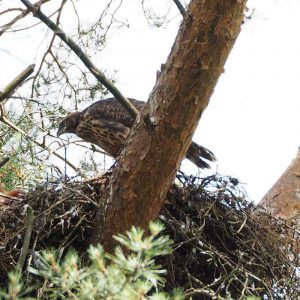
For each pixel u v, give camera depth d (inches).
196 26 386.6
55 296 283.7
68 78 526.9
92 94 535.5
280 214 518.3
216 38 385.4
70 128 558.3
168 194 441.7
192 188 446.6
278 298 438.9
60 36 430.3
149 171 395.9
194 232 432.5
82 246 427.5
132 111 432.8
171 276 425.1
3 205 449.4
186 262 429.7
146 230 403.2
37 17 433.1
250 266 437.7
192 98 388.5
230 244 444.1
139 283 271.7
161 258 426.9
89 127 548.4
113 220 402.6
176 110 389.7
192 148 506.9
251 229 448.5
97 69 430.3
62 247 409.7
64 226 425.7
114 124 542.3
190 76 386.9
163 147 392.8
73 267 283.7
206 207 443.5
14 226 426.6
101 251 285.9
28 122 515.8
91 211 430.6
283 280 440.1
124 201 400.2
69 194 429.1
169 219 434.9
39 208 430.6
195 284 430.9
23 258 336.2
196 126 395.5
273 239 449.4
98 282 271.3
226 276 416.5
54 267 285.3
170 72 389.7
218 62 388.5
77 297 279.9
